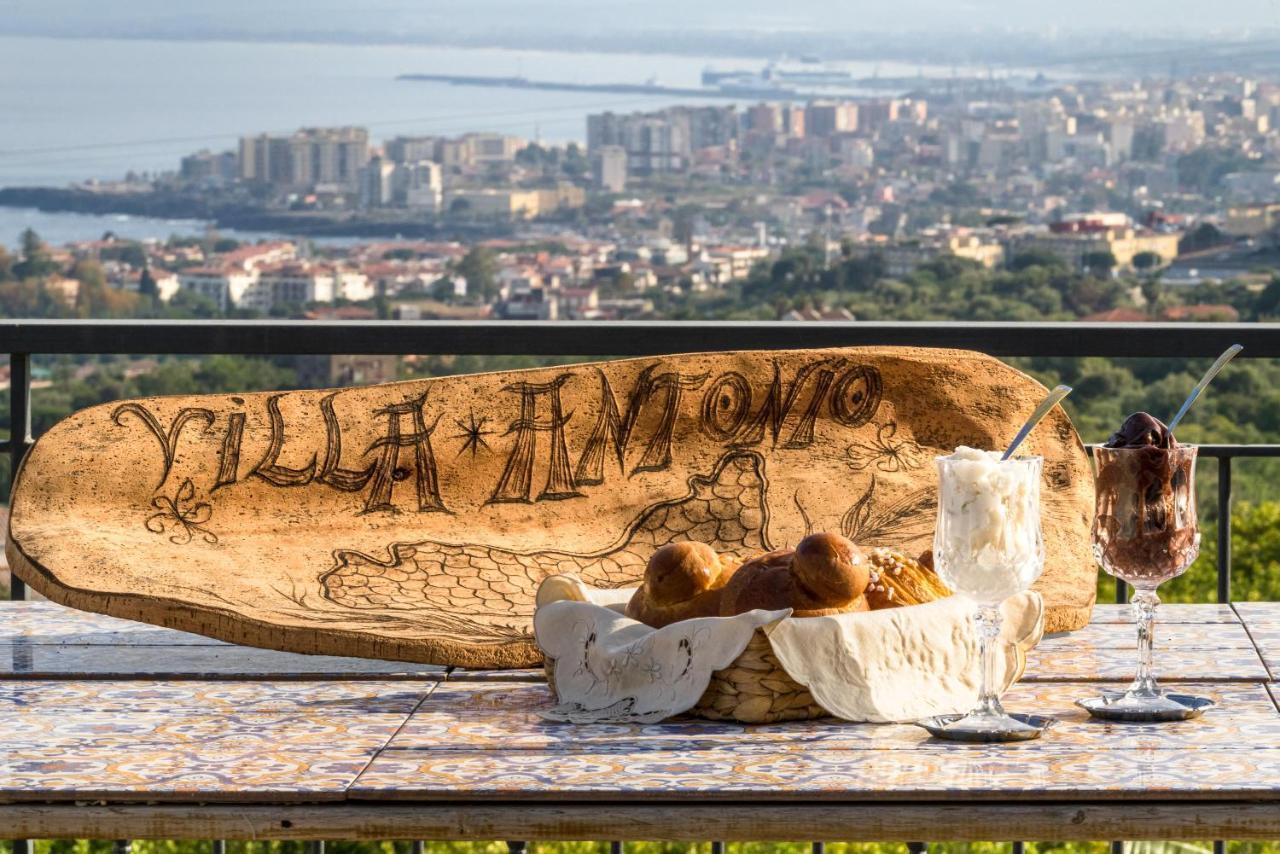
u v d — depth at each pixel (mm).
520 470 2955
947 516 2412
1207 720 2467
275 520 2877
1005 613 2541
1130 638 2777
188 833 2316
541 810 2305
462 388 2988
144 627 2857
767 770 2344
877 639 2461
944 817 2291
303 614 2660
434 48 57750
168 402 2926
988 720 2424
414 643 2604
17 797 2322
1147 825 2289
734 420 3014
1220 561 3340
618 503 2941
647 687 2475
